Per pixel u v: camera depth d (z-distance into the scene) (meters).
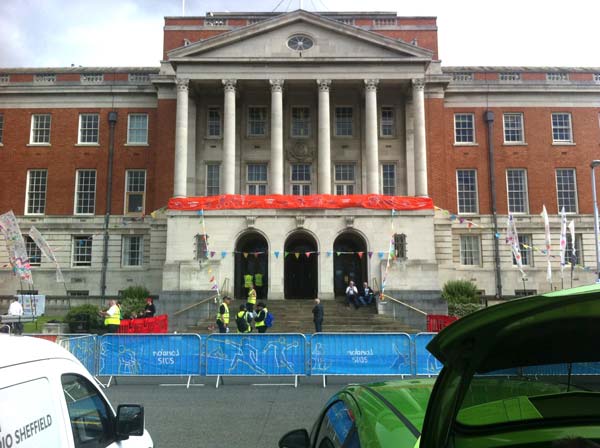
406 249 33.44
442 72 42.34
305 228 33.75
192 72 38.16
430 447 2.95
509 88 41.97
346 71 38.31
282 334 14.63
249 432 9.52
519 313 2.76
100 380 15.39
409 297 32.38
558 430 3.27
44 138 42.75
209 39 38.03
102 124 42.41
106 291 39.88
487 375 3.33
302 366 14.49
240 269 34.97
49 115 42.84
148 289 39.25
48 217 41.19
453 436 3.08
